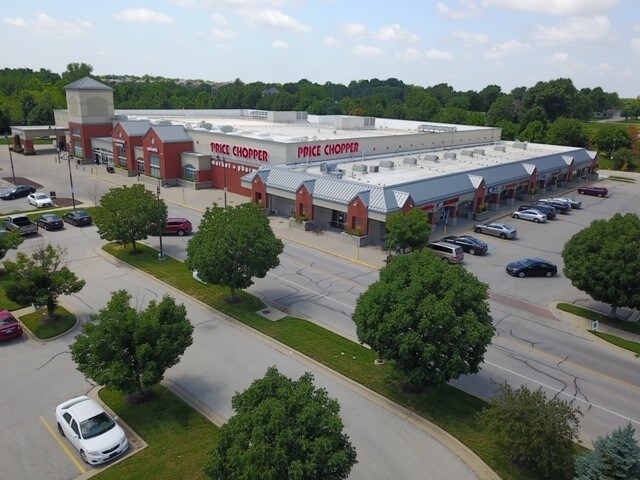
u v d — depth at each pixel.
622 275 29.92
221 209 33.56
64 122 98.94
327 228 52.47
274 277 38.53
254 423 14.32
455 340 21.17
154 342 21.34
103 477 18.02
